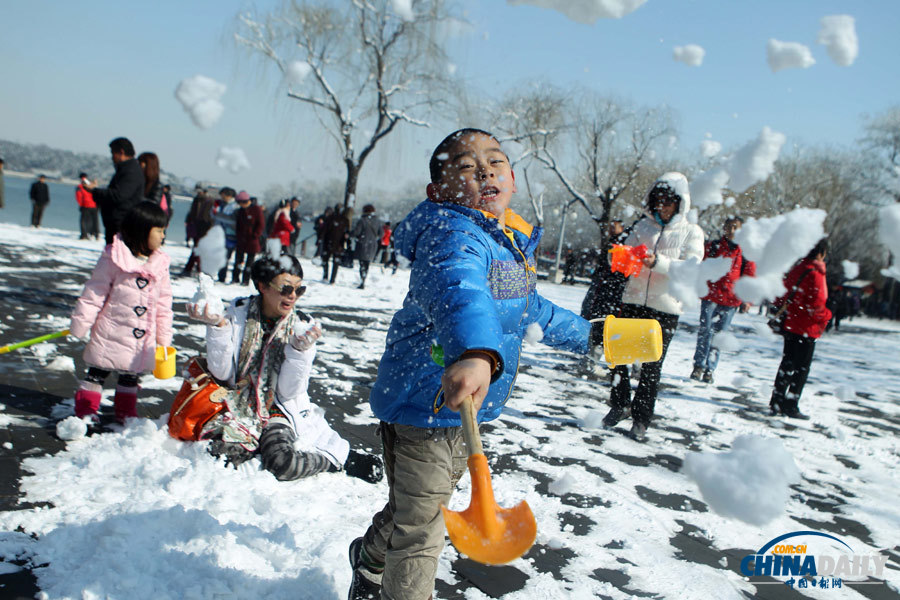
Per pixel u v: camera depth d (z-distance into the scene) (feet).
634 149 70.79
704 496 4.80
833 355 43.96
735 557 9.98
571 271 86.07
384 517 6.73
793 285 20.29
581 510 11.02
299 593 7.32
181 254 54.54
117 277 11.71
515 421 16.17
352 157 64.18
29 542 7.70
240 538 8.20
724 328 24.73
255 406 10.97
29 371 14.84
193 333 21.65
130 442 10.66
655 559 9.53
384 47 60.80
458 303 4.94
